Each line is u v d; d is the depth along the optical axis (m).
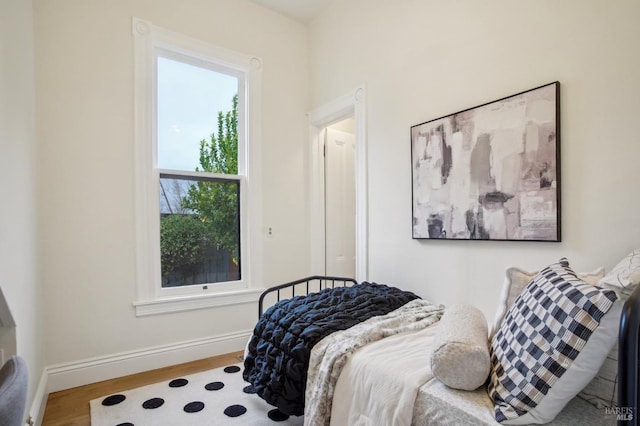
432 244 2.37
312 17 3.51
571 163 1.68
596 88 1.61
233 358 2.85
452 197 2.21
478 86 2.10
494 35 2.02
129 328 2.55
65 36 2.37
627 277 1.03
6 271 1.35
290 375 1.58
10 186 1.46
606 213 1.57
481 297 2.07
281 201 3.39
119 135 2.55
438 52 2.34
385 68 2.75
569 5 1.70
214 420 1.89
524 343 1.02
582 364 0.88
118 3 2.57
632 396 0.59
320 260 3.57
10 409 0.63
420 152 2.43
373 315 1.84
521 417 0.93
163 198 2.78
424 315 1.85
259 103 3.26
